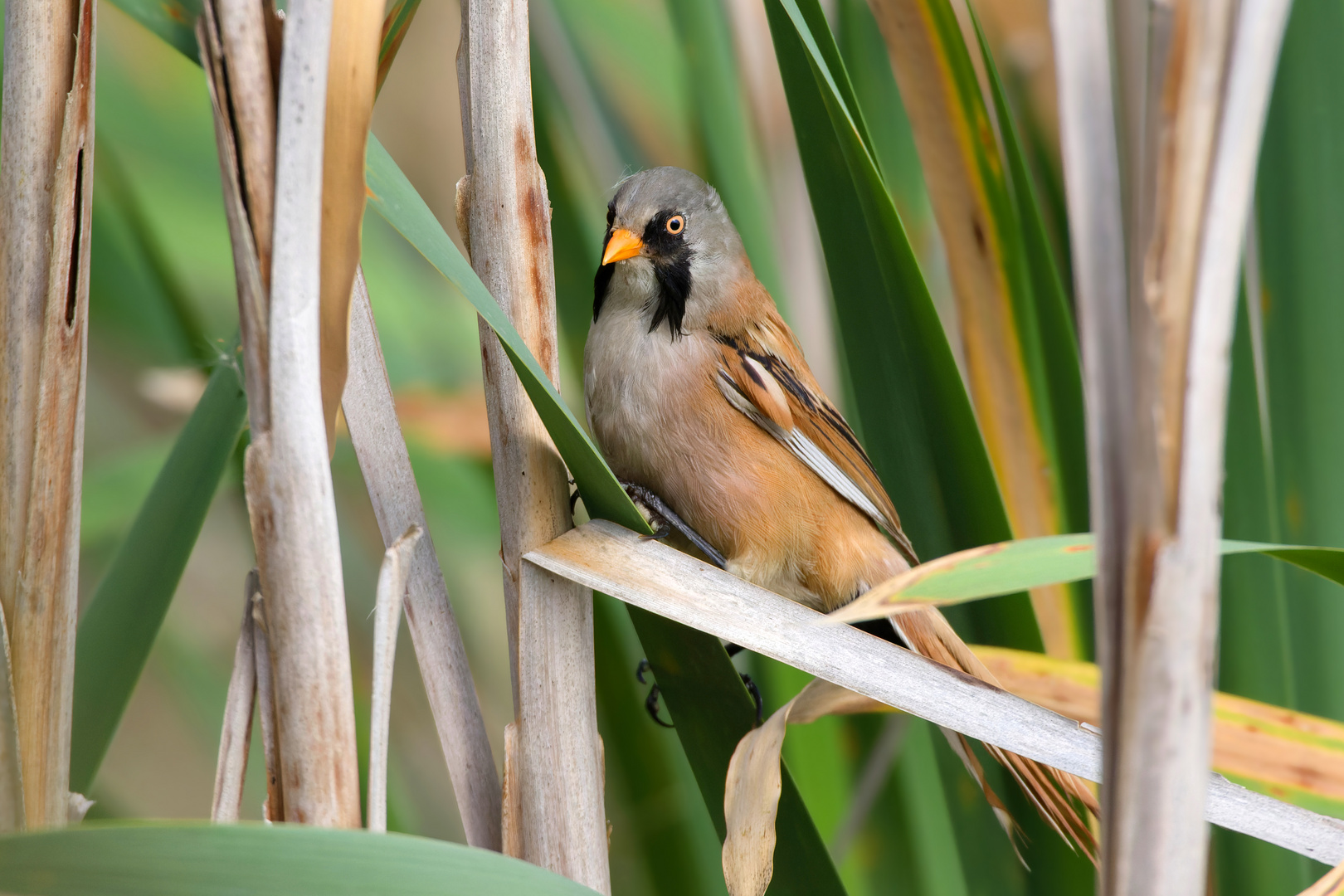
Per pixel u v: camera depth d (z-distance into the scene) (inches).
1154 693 100.1
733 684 171.3
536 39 261.0
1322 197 213.0
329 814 125.2
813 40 163.0
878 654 151.9
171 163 326.3
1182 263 94.4
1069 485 213.2
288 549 122.4
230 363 166.2
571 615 159.3
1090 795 201.2
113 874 95.4
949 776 239.1
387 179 128.3
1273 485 217.5
